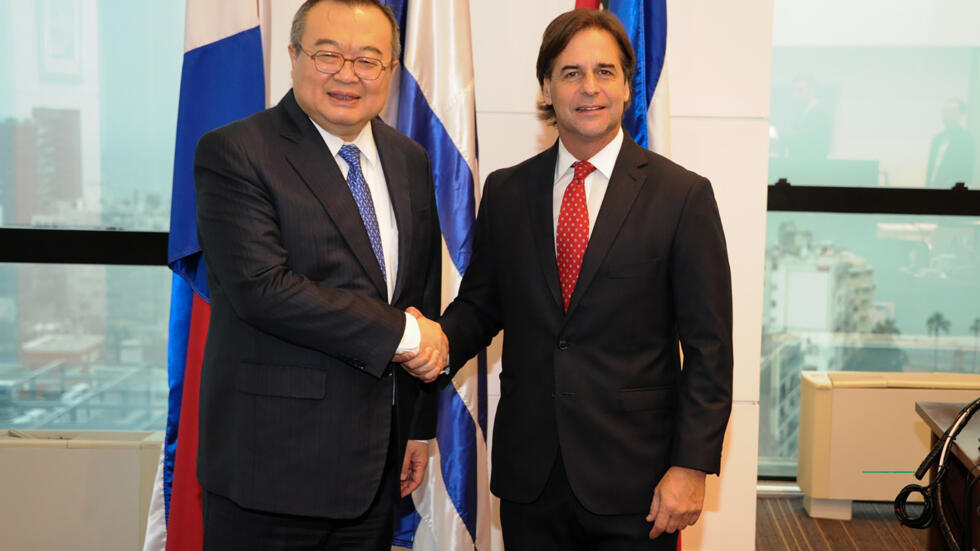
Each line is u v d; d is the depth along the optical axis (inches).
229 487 68.2
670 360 73.8
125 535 115.5
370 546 74.1
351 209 68.4
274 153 67.9
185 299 99.3
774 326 167.0
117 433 123.0
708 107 115.2
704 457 68.0
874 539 144.3
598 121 71.4
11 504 114.7
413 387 76.9
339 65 66.8
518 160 115.0
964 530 74.8
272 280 64.7
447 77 97.1
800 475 157.9
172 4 136.9
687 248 70.5
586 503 70.5
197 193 69.5
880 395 149.3
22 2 135.3
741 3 113.7
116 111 138.3
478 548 99.2
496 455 75.9
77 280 142.2
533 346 73.4
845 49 158.9
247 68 94.3
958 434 73.4
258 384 67.7
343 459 68.4
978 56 157.1
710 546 120.9
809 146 161.8
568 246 73.3
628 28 98.4
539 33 113.1
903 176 161.2
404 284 71.6
